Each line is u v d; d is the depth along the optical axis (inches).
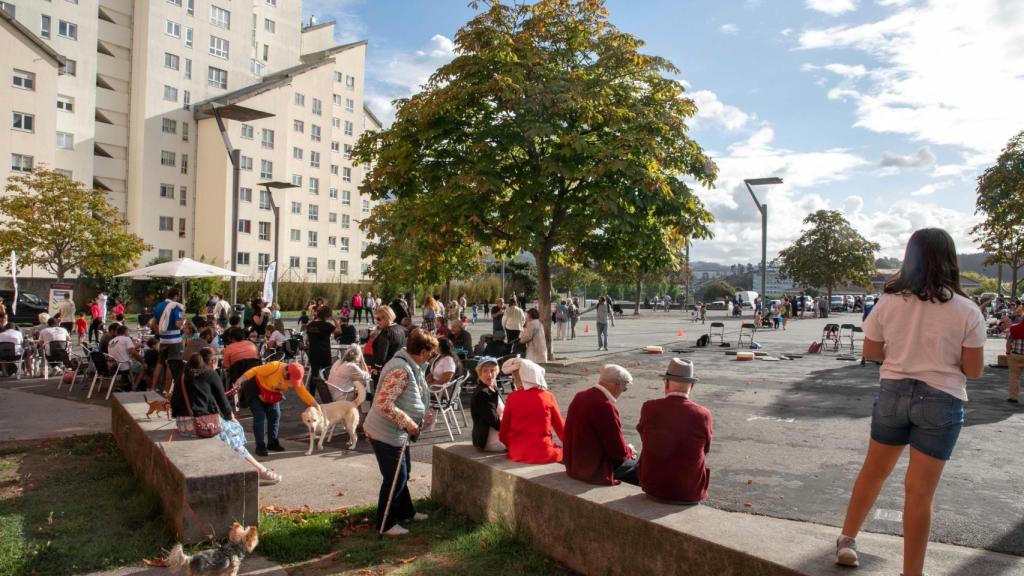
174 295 476.1
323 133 2805.1
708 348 903.7
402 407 204.4
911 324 124.7
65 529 206.2
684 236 673.0
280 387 320.8
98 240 1378.0
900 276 129.9
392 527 203.9
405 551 190.5
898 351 126.7
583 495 175.5
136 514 219.5
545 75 592.1
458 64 597.9
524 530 193.2
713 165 643.5
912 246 128.1
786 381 575.8
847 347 918.4
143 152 2065.7
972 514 226.8
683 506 166.7
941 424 120.3
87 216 1375.5
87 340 852.0
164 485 216.4
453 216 600.7
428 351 209.2
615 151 564.1
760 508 237.6
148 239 2091.5
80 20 1865.2
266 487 263.0
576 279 2347.4
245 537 163.6
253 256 2353.6
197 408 250.4
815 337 1138.7
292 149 2667.3
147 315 789.2
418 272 1102.4
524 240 592.1
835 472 285.6
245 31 2386.8
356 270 3171.8
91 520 215.0
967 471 285.0
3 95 1587.1
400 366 203.6
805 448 329.7
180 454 216.7
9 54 1595.7
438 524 212.7
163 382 480.7
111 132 2034.9
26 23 1758.1
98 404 461.7
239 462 207.5
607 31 643.5
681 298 2935.5
